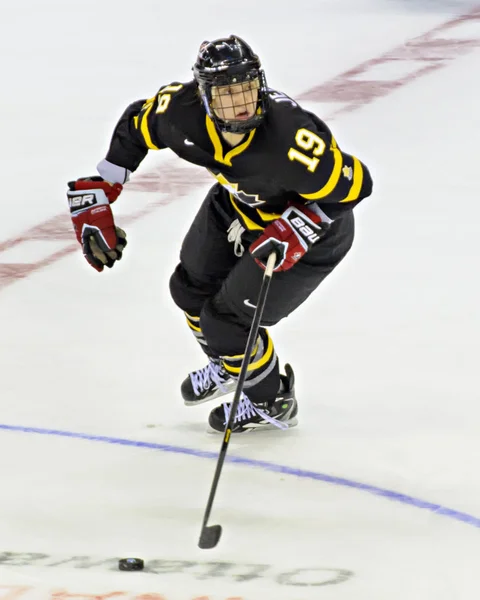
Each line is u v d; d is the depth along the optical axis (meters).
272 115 10.72
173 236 19.56
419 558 10.23
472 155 23.16
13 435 12.91
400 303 16.42
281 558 10.31
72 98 28.78
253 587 9.82
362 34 34.19
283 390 12.83
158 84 30.09
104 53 33.28
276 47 33.06
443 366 14.39
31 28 36.62
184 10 38.56
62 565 10.25
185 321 16.23
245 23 36.41
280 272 11.84
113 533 10.82
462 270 17.53
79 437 12.87
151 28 36.19
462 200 20.67
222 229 12.55
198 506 11.32
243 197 11.44
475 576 9.91
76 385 14.22
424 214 20.06
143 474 12.02
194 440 12.82
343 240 11.97
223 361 12.68
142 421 13.30
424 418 13.07
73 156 24.36
